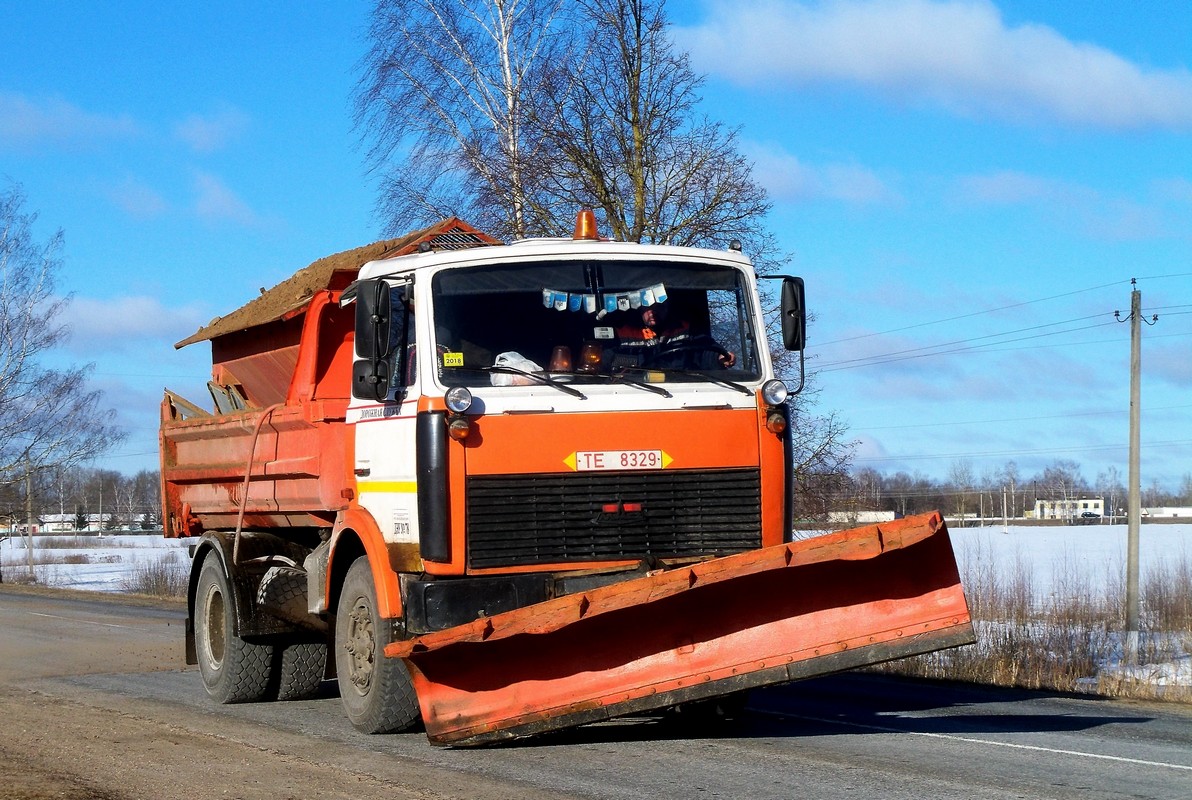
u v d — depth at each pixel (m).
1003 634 14.37
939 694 10.81
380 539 8.20
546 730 7.23
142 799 6.39
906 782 6.53
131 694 11.01
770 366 8.28
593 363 7.95
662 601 7.13
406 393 8.01
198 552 10.91
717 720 8.84
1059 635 15.13
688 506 7.83
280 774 7.01
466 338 7.87
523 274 8.11
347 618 8.71
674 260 8.35
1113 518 94.81
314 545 10.51
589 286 8.16
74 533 99.50
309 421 9.27
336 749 7.81
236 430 10.80
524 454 7.65
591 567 7.65
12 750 7.96
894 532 6.70
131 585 34.44
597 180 20.89
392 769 7.08
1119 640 17.81
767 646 7.07
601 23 21.03
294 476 9.61
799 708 9.66
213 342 12.06
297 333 9.96
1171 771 6.88
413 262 8.14
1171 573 30.59
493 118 22.14
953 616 6.86
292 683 10.30
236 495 10.99
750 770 6.89
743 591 7.11
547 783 6.57
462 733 7.29
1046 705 10.05
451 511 7.55
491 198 21.42
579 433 7.73
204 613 10.81
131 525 110.12
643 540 7.72
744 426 8.02
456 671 7.32
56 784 6.79
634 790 6.37
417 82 21.91
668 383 7.97
